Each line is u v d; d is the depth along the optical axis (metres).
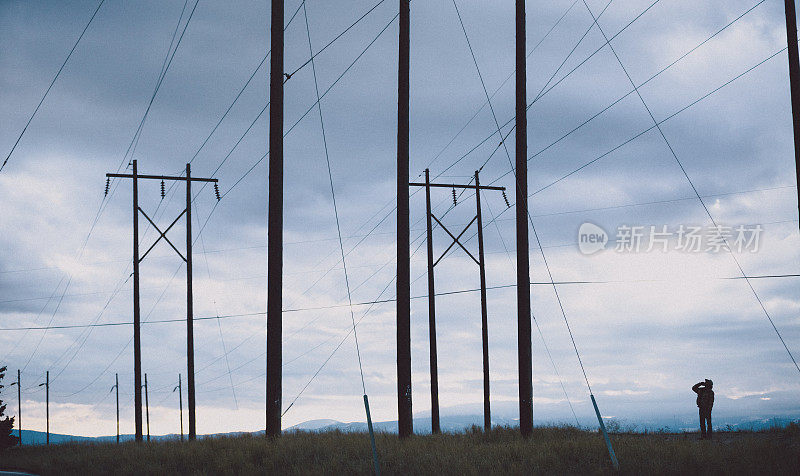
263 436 27.45
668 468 16.73
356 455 20.94
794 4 21.08
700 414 24.00
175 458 23.64
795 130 20.72
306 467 19.39
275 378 24.83
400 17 25.33
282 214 25.55
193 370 39.34
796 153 20.62
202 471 20.58
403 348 24.31
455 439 25.80
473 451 20.50
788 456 16.97
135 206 41.41
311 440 24.59
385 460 19.52
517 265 25.03
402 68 25.03
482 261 39.31
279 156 25.73
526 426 24.50
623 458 18.33
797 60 20.95
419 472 17.62
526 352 24.66
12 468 26.84
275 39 26.23
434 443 23.31
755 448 18.12
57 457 27.88
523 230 24.97
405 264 24.48
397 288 24.53
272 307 25.06
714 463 16.84
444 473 17.25
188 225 40.72
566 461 18.81
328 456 20.97
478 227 39.78
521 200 25.08
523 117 25.45
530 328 24.80
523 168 25.20
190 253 40.50
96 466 23.84
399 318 24.44
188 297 39.94
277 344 24.94
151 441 33.03
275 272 25.20
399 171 24.53
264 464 20.67
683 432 27.42
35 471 24.94
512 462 18.62
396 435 26.80
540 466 18.02
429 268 39.38
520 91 25.56
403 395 24.23
